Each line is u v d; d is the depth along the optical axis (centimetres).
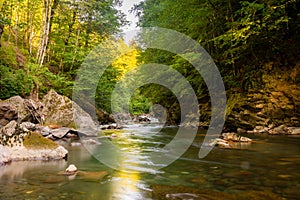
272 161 512
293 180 377
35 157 530
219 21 1209
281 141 778
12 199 301
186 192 329
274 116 985
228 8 1152
